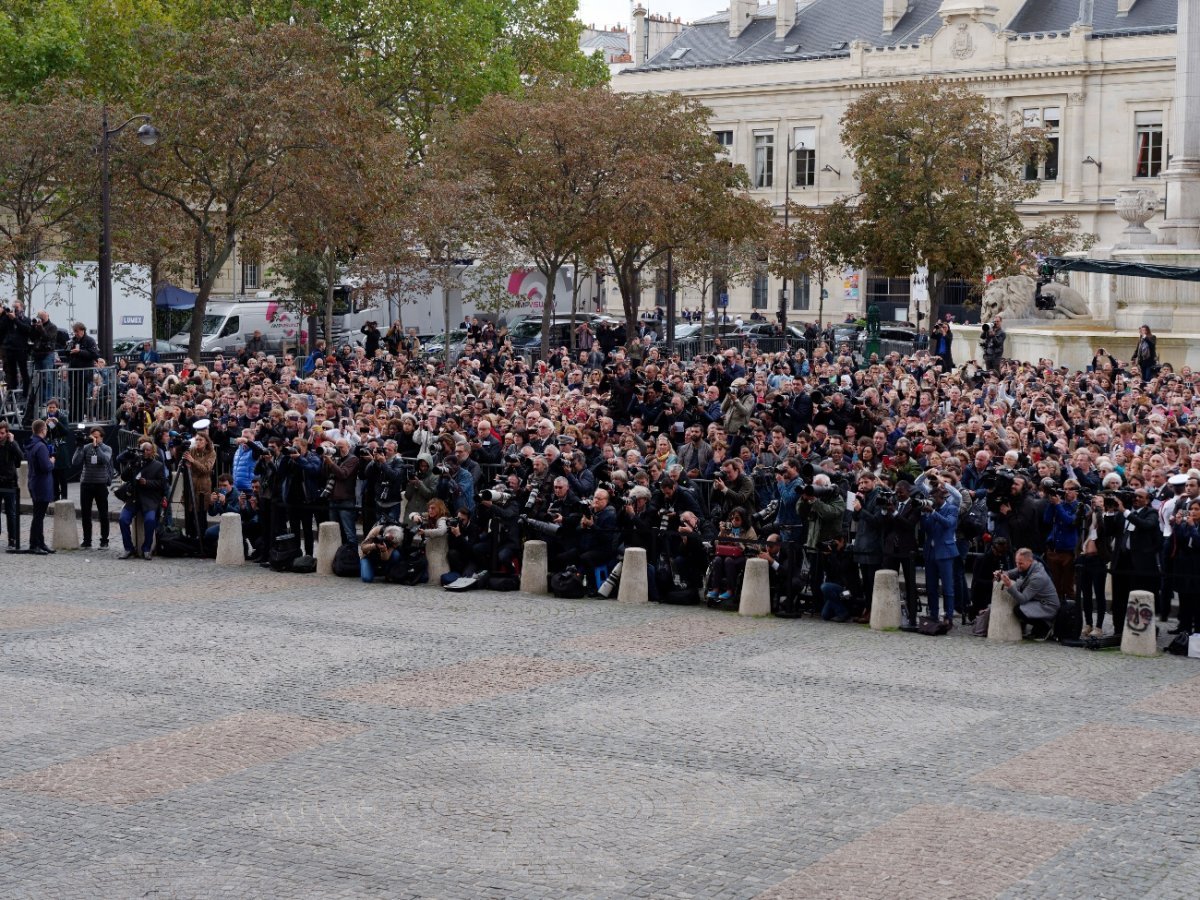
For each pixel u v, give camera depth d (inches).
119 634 897.5
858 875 529.0
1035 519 908.0
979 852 550.9
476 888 518.0
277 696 764.0
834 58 3718.0
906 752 674.2
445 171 2405.3
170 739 690.2
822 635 909.2
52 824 579.8
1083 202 3430.1
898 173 2871.6
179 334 2650.1
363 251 2369.6
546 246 2431.1
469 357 1940.2
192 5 2691.9
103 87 2551.7
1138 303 2165.4
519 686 784.9
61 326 2252.7
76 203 2143.2
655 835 569.9
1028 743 688.4
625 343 2407.7
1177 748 680.4
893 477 1003.9
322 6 2851.9
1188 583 862.5
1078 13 3518.7
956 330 2288.4
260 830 573.6
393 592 1026.7
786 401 1339.8
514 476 1050.1
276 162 2048.5
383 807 600.4
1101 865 538.6
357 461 1088.8
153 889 516.7
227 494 1159.0
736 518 978.1
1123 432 1154.0
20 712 733.9
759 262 3334.2
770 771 647.1
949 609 919.7
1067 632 890.1
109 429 1513.3
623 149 2450.8
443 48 2923.2
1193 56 2126.0
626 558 997.8
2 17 2412.6
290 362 1785.2
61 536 1187.9
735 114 3875.5
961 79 3528.5
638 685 788.6
